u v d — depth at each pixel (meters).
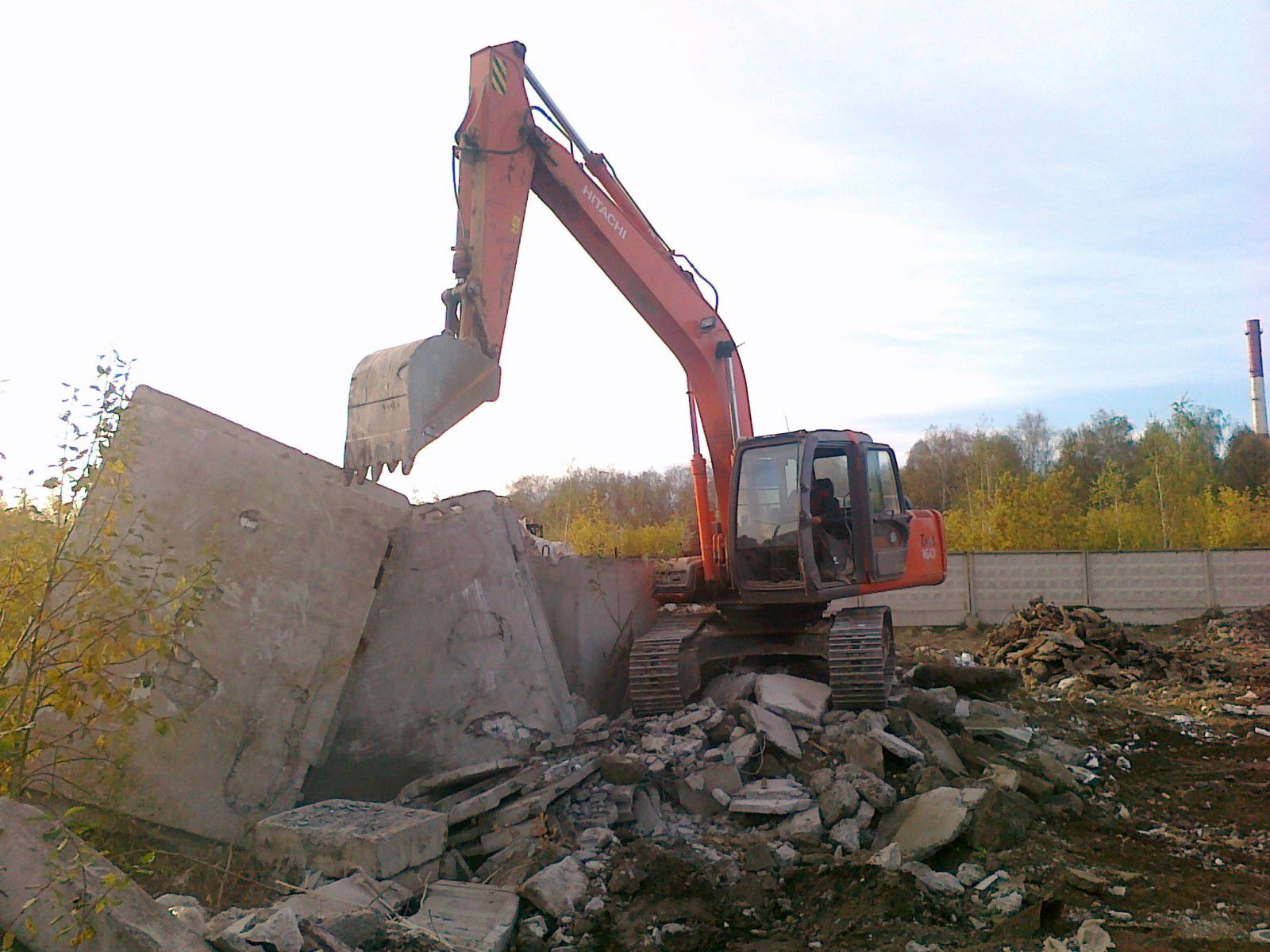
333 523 7.65
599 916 5.31
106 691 4.94
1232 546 27.27
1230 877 6.16
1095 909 5.55
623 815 6.55
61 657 5.00
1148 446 40.00
